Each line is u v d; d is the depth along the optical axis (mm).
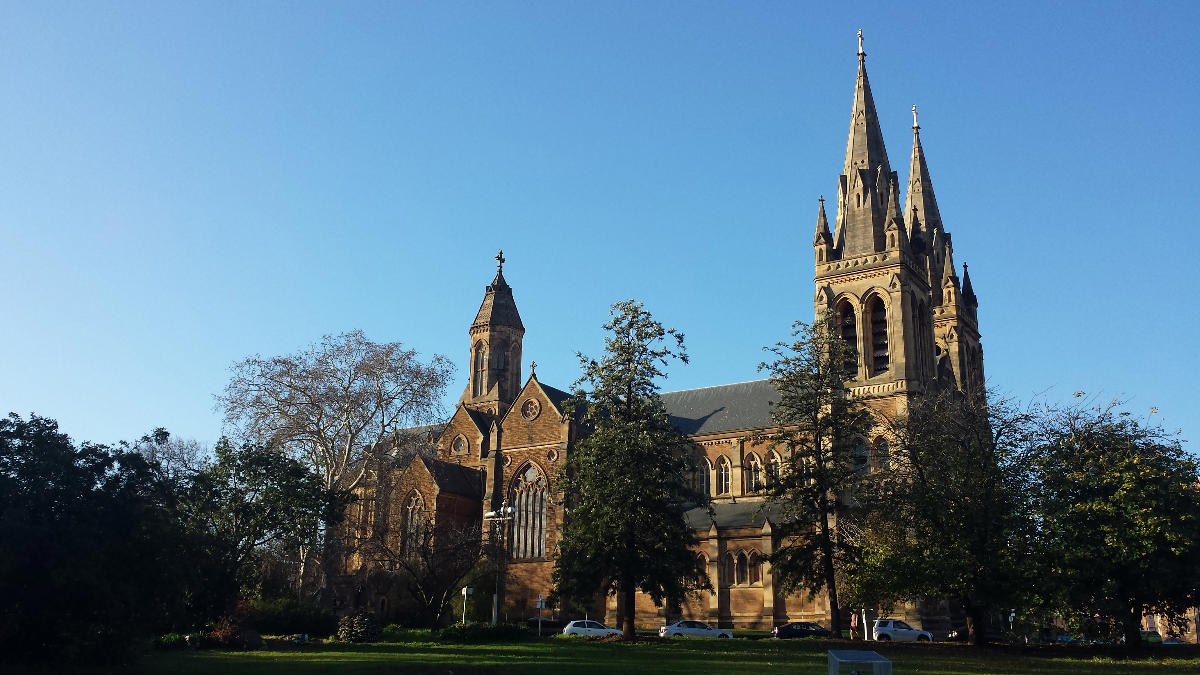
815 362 74625
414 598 89625
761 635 83938
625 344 70250
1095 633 57312
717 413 111125
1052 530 57625
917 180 118125
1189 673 47906
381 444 87000
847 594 74938
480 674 42219
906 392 94938
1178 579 55625
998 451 62875
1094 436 60375
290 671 42844
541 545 104438
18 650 44156
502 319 129250
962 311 115438
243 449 70500
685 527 70750
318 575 88312
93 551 44312
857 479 71312
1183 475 57469
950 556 60000
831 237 105625
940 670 49188
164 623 49938
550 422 107188
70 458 46344
